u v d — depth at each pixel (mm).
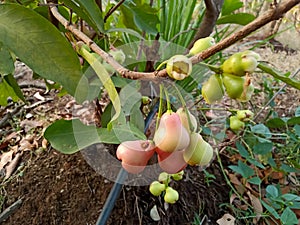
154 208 597
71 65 302
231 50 1004
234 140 659
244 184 696
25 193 642
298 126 677
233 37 226
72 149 361
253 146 681
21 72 972
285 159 739
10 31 291
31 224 600
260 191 663
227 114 729
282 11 211
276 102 939
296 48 1243
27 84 915
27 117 829
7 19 292
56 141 371
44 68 298
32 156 709
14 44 290
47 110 856
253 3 1246
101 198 603
